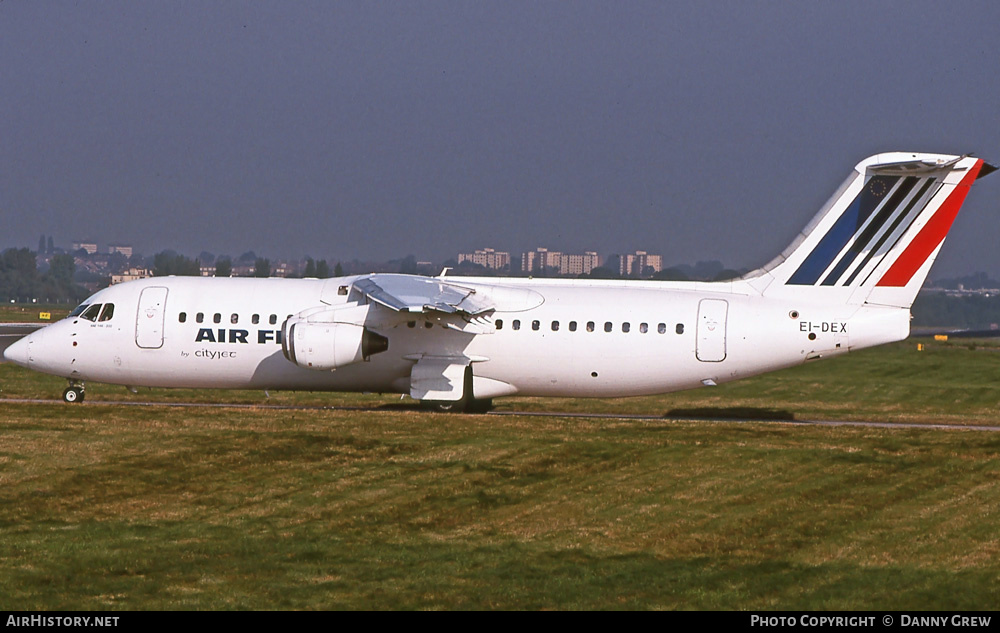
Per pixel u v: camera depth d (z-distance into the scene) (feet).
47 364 280.51
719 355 264.93
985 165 260.62
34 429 225.15
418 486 184.55
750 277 272.51
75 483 181.06
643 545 155.33
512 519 167.12
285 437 219.41
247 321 273.13
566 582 138.10
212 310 274.98
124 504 170.71
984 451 219.41
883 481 193.77
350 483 185.78
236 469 193.47
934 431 247.29
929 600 133.18
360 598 130.52
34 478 182.91
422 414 256.11
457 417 250.78
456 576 139.64
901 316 263.49
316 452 207.10
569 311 267.80
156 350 276.21
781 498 181.37
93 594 129.39
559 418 256.32
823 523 167.43
